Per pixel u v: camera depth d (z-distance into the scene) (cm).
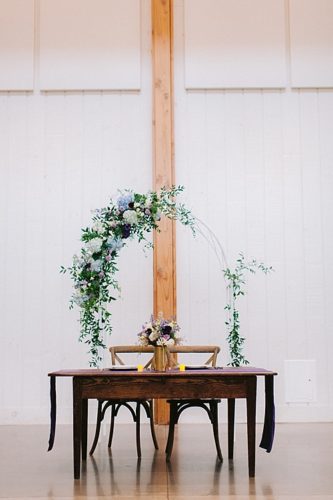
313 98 727
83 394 404
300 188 714
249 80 721
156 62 712
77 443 402
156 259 682
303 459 462
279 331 694
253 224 707
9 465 448
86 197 710
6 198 709
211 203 709
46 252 702
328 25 732
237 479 396
